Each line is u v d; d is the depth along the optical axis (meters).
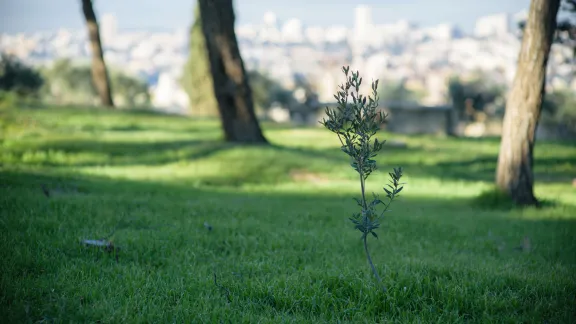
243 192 15.79
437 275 6.49
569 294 5.89
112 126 26.92
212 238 8.35
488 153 28.06
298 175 19.41
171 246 7.53
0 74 63.38
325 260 7.43
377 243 8.99
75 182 13.27
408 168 22.98
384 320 5.02
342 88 5.62
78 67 96.06
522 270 7.16
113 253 6.84
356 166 5.70
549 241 9.83
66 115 27.98
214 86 22.55
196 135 26.08
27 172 14.21
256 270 6.64
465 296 5.62
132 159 19.88
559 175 22.55
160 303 5.23
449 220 11.86
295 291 5.66
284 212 11.48
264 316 5.07
